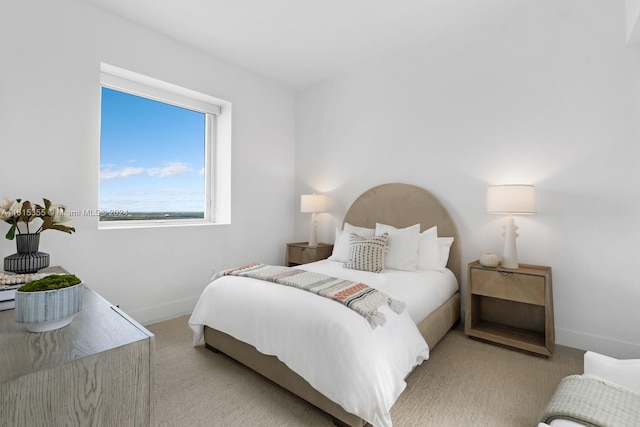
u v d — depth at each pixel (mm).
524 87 2643
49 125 2369
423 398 1738
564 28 2459
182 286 3182
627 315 2221
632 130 2193
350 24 2875
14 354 868
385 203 3461
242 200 3758
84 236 2547
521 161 2660
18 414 754
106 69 2736
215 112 3682
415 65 3291
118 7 2613
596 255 2332
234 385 1867
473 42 2914
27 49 2264
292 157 4391
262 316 1817
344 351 1450
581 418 999
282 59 3525
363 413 1366
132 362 954
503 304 2723
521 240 2658
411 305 2045
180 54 3146
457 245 2980
